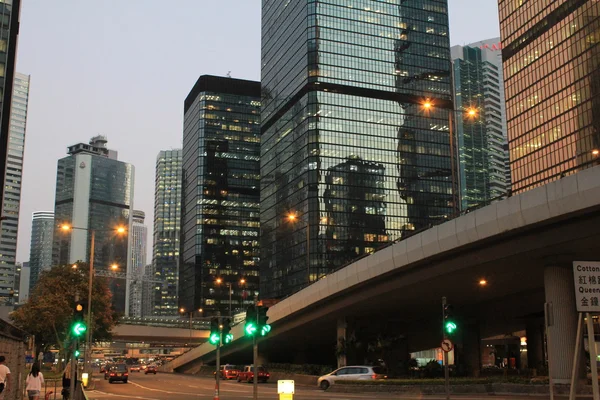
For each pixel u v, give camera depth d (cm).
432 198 19312
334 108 18812
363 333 6794
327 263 17838
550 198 3553
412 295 5566
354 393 4653
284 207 19800
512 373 5806
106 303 10169
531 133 15100
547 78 14650
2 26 11062
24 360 3847
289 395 2638
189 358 10494
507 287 5312
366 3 19825
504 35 16338
